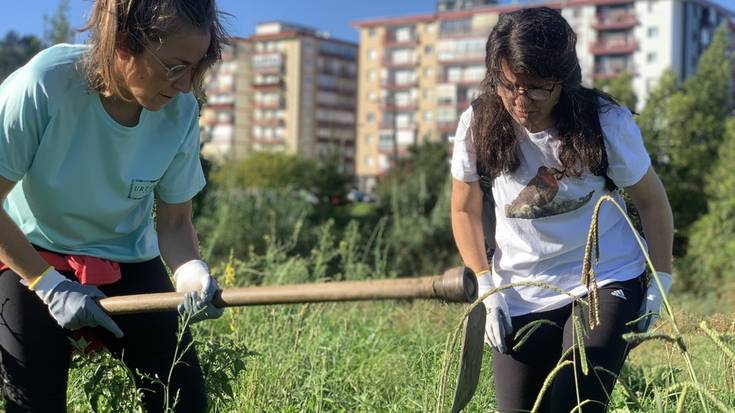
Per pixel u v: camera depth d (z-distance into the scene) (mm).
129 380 3146
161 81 2602
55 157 2754
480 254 3221
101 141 2787
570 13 78688
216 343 3498
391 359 4578
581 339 2469
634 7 76188
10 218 2727
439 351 4043
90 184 2824
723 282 13289
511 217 3162
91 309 2713
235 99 101875
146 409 3012
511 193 3148
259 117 101750
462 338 2377
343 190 50812
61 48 2768
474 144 3176
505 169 3102
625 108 3045
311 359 4316
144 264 3078
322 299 2312
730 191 16234
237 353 3467
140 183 2910
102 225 2932
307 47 100562
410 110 88750
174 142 2973
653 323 3070
